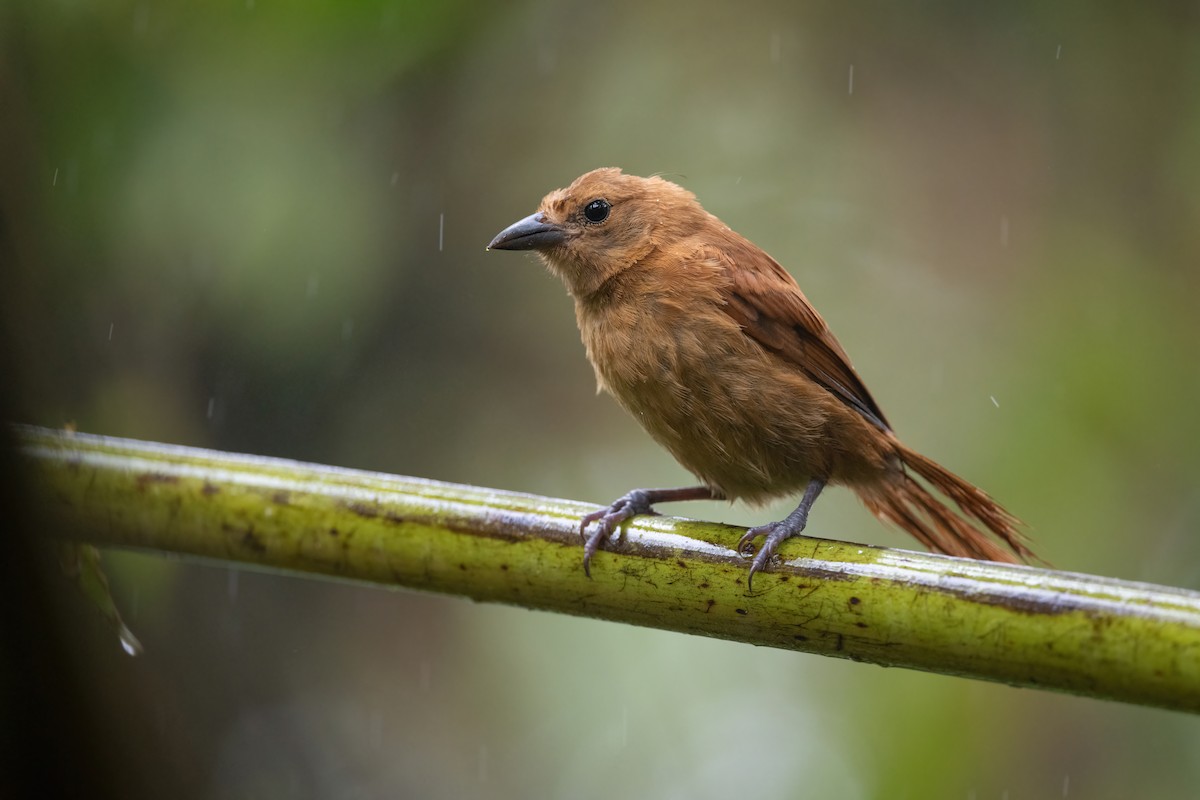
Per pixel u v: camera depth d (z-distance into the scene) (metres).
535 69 12.44
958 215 12.75
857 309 12.39
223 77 10.43
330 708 11.68
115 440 6.22
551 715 11.50
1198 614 4.80
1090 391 11.01
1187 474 10.57
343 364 11.23
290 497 5.98
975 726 10.09
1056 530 10.42
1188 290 11.92
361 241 10.84
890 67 13.38
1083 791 9.90
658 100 12.94
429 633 12.09
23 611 2.80
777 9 13.30
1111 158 12.62
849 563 5.47
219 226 10.28
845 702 10.72
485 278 12.03
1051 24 13.04
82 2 10.12
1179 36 12.66
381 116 11.45
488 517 5.88
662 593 5.73
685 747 11.10
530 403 12.12
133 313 10.27
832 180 12.95
